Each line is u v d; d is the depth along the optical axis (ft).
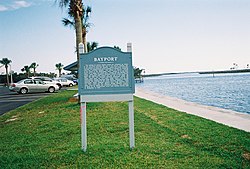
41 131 28.30
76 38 47.44
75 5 46.78
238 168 16.20
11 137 26.76
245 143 20.85
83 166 17.28
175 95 86.12
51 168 17.43
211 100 68.90
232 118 32.78
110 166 17.02
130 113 20.27
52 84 100.27
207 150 19.66
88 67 20.17
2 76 292.61
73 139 24.00
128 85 20.26
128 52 20.35
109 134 25.30
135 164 17.15
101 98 20.17
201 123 28.76
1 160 19.49
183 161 17.46
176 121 30.09
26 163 18.44
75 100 52.16
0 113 47.80
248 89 102.83
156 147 20.44
